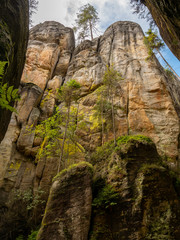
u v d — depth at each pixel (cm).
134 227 773
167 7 661
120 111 1634
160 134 1452
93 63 2227
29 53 2320
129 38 2388
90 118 1691
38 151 1462
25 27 459
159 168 934
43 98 1970
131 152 1002
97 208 856
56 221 805
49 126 1389
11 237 1080
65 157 1341
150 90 1720
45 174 1311
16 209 1195
